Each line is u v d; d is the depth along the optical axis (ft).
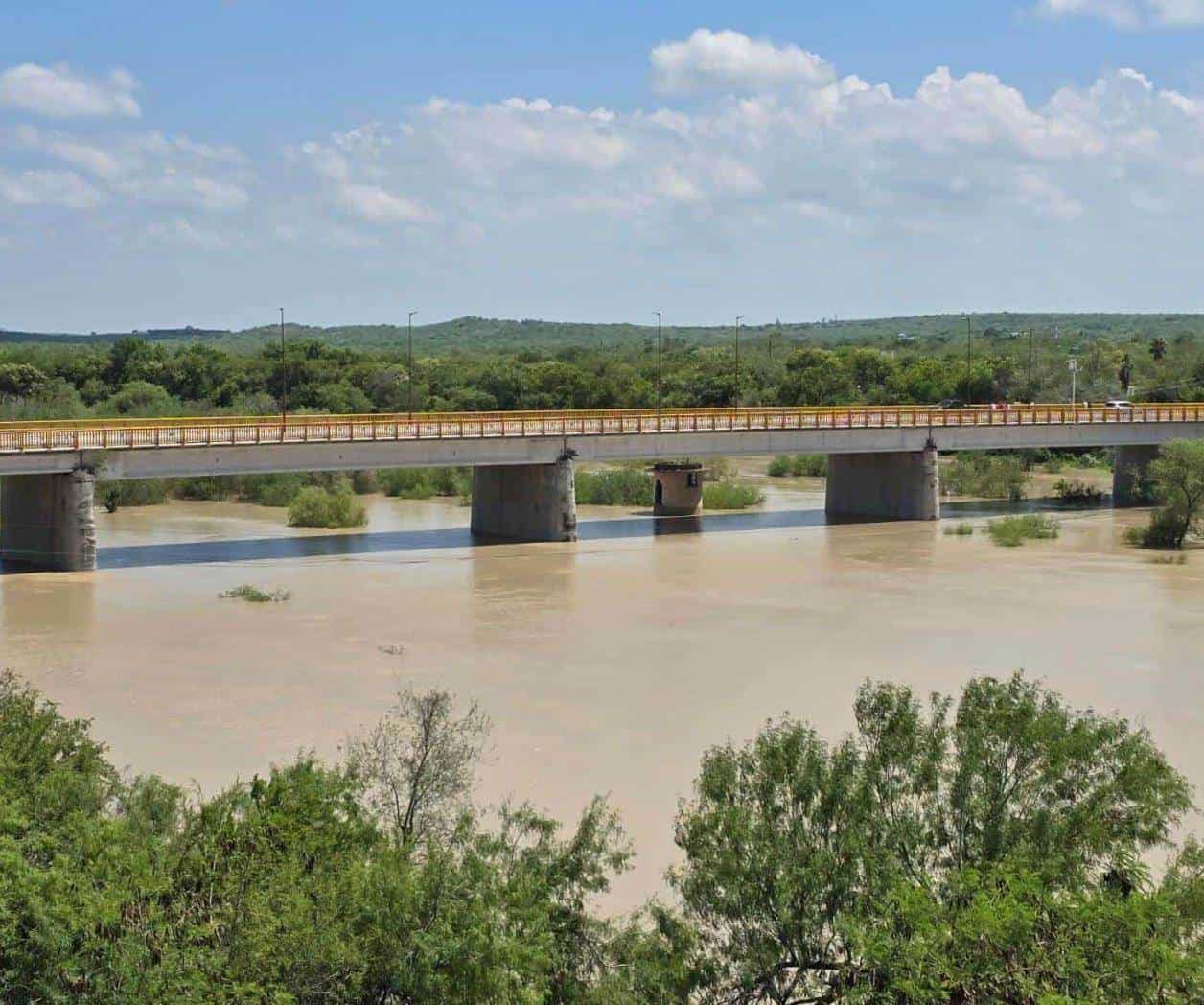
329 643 174.60
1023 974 62.64
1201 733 136.26
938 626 188.96
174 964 61.98
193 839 72.69
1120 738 86.28
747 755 79.46
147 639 176.24
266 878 67.46
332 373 514.68
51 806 77.97
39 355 549.13
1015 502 361.92
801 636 181.88
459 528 299.38
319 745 128.47
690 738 132.46
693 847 73.67
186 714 139.64
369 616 193.77
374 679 155.53
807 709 143.74
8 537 241.76
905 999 64.03
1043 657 169.58
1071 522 316.81
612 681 155.74
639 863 100.12
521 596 211.82
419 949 64.23
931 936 63.57
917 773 75.20
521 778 119.75
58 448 227.20
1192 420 358.43
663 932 72.08
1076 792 73.77
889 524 312.09
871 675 159.33
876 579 229.86
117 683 152.56
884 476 326.65
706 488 356.59
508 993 63.98
